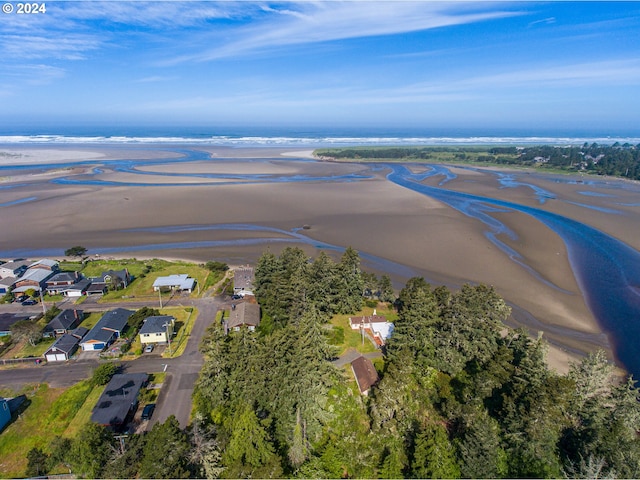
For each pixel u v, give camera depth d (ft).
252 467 120.88
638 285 274.16
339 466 128.57
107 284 258.98
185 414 151.94
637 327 224.94
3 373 175.73
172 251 332.39
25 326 195.52
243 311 219.00
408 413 145.59
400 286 269.64
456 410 140.77
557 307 243.81
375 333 204.13
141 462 120.47
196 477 119.65
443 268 297.94
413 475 121.49
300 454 128.16
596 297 256.93
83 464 123.13
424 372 166.91
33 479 124.16
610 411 140.97
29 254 325.62
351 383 165.27
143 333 196.24
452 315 173.37
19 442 139.23
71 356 188.85
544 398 125.70
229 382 153.58
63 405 155.94
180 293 255.29
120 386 159.84
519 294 258.98
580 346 207.31
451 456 122.01
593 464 118.21
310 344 150.82
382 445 135.95
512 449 127.03
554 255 321.32
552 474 119.96
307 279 217.56
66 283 253.24
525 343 176.55
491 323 182.70
